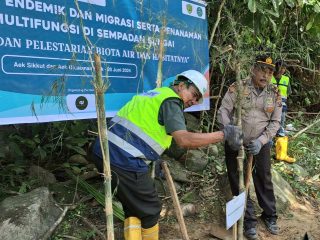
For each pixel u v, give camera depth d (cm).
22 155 377
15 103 279
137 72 369
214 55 487
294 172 521
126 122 285
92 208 365
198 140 269
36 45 290
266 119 347
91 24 326
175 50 411
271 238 376
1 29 270
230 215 256
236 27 519
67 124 411
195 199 420
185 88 289
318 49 759
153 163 320
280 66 554
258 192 377
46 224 314
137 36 367
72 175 388
